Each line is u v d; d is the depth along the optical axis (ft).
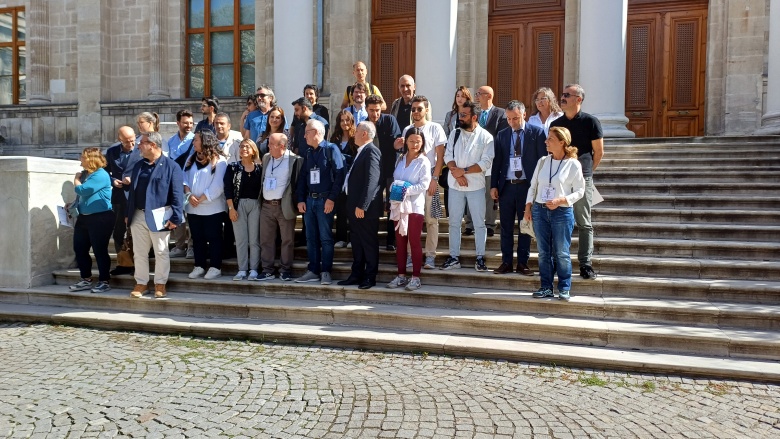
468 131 21.16
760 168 27.68
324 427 12.28
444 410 13.05
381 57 45.80
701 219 23.71
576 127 19.72
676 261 20.33
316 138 21.45
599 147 19.62
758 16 38.32
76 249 23.39
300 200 21.79
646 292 19.19
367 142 20.67
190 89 52.26
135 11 52.13
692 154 30.30
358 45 45.34
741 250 20.88
